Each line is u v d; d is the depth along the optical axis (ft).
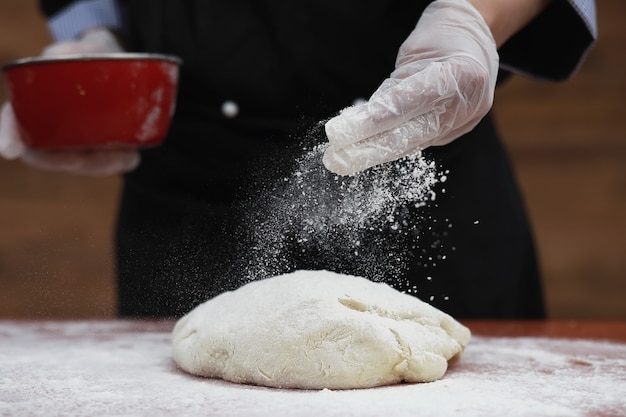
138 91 4.58
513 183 6.09
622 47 10.29
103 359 4.09
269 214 4.13
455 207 5.57
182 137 5.77
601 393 3.29
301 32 5.40
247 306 3.72
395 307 3.71
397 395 3.27
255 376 3.47
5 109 5.19
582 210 10.41
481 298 5.67
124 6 6.36
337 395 3.28
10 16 10.12
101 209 10.12
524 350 4.28
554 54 4.53
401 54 3.85
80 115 4.54
